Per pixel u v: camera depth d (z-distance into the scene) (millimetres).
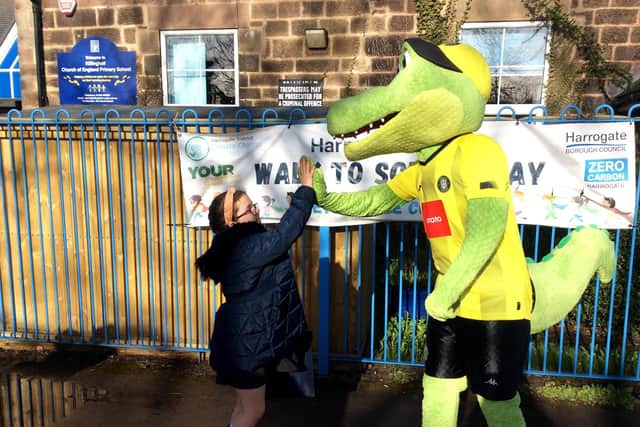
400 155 3703
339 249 4027
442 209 2430
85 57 7203
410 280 5164
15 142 4234
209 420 3463
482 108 2363
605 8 6035
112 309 4352
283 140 3832
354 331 4121
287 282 2691
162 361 4316
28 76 7305
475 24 6367
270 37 6738
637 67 6062
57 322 4434
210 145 3895
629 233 4504
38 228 4340
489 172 2246
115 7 7031
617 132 3412
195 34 7078
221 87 7230
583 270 2756
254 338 2600
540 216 3580
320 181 2842
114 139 4098
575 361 3879
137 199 4121
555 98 6293
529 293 2443
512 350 2363
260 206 3910
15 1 7176
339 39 6594
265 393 2799
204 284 4191
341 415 3512
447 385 2578
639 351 3789
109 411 3576
